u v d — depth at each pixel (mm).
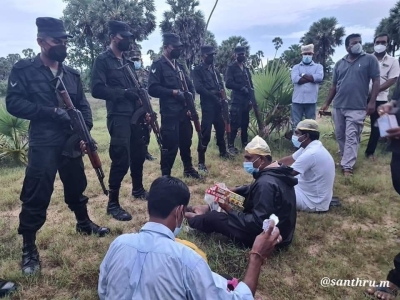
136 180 4762
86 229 3723
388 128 2482
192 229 3760
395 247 3545
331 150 7082
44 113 2871
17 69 2848
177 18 36219
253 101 7102
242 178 5664
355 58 5520
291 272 3146
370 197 4816
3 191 5148
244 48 6816
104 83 3857
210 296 1506
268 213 3139
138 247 1575
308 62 6699
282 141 7750
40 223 3078
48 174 2986
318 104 7840
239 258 3242
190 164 5613
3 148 7090
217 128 6523
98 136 10672
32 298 2768
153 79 4758
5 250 3434
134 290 1485
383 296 2725
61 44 2887
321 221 4070
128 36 3891
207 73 5969
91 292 2801
